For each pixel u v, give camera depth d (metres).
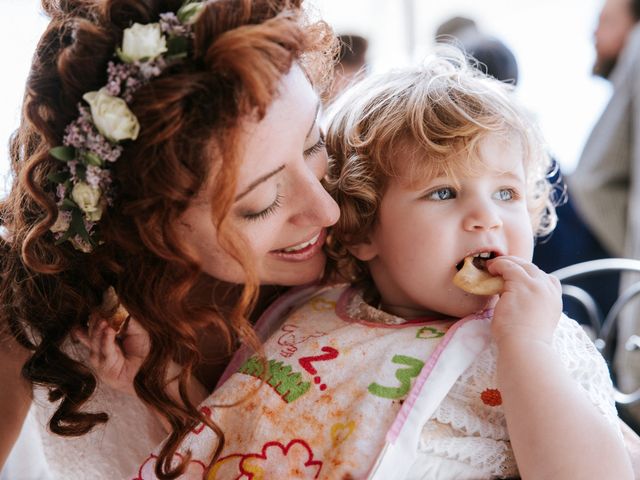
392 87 1.14
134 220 0.93
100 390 1.19
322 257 1.13
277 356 1.09
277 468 1.00
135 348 1.13
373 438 0.97
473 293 1.00
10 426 1.16
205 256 0.99
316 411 1.02
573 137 3.06
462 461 0.99
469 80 1.12
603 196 2.22
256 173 0.91
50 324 1.10
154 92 0.87
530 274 0.98
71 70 0.93
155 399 1.03
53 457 1.23
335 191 1.14
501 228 1.04
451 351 0.98
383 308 1.16
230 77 0.87
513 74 2.01
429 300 1.06
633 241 2.16
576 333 1.03
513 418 0.88
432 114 1.06
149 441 1.21
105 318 1.09
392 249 1.08
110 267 1.01
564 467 0.84
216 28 0.88
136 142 0.90
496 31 3.91
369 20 3.27
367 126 1.12
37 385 1.13
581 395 0.89
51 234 1.03
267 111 0.89
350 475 0.96
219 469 1.03
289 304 1.24
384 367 1.02
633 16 2.36
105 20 0.94
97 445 1.21
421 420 0.95
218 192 0.89
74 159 0.95
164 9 0.94
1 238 1.13
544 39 3.87
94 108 0.89
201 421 1.00
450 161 1.02
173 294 0.97
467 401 1.00
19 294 1.10
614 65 2.44
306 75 1.00
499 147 1.04
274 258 1.07
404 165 1.06
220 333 1.20
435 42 2.13
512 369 0.90
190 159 0.88
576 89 3.45
